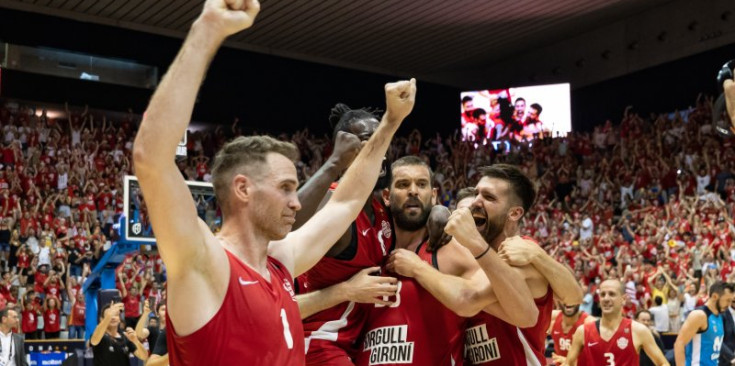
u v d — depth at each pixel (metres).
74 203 18.28
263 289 2.06
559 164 23.41
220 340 1.93
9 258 16.09
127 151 21.39
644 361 8.06
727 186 18.34
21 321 14.41
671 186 20.22
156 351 6.14
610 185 21.34
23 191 18.59
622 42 24.33
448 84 27.36
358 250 3.31
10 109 20.77
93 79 21.92
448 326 3.39
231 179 2.13
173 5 21.12
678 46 23.02
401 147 25.27
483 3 21.17
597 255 16.50
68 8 21.39
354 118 3.29
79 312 14.84
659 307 13.42
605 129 23.62
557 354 7.57
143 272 15.07
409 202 3.43
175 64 1.83
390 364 3.31
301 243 2.46
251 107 24.20
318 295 3.24
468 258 3.40
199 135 23.25
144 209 10.18
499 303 3.11
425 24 22.70
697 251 15.07
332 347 3.32
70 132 21.02
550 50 25.86
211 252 1.95
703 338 7.08
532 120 24.73
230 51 24.00
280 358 2.02
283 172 2.14
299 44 24.28
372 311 3.43
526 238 3.46
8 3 20.75
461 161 24.72
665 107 23.33
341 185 2.68
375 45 24.47
